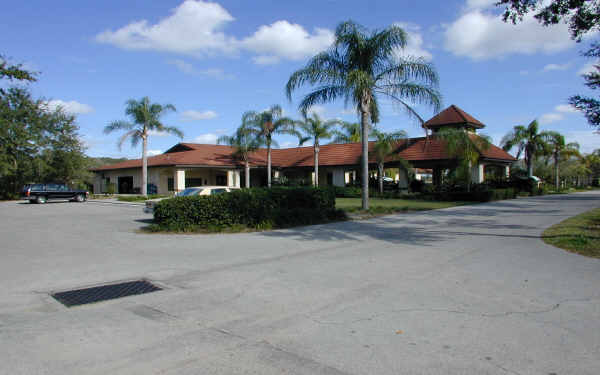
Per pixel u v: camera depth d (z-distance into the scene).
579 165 60.03
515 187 32.56
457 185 28.02
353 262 7.47
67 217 17.83
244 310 4.86
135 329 4.27
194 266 7.39
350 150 36.47
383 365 3.36
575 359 3.41
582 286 5.63
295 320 4.48
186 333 4.14
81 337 4.06
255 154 41.06
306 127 31.12
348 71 16.83
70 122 41.00
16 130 35.75
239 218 12.48
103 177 44.59
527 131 37.88
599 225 11.70
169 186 36.22
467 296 5.24
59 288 5.99
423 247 8.95
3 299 5.45
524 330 4.06
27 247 9.67
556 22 9.77
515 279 6.06
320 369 3.30
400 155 32.34
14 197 38.94
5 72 21.31
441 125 32.19
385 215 16.03
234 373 3.26
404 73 16.58
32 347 3.82
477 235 10.62
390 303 5.00
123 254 8.66
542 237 10.01
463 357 3.48
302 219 13.22
